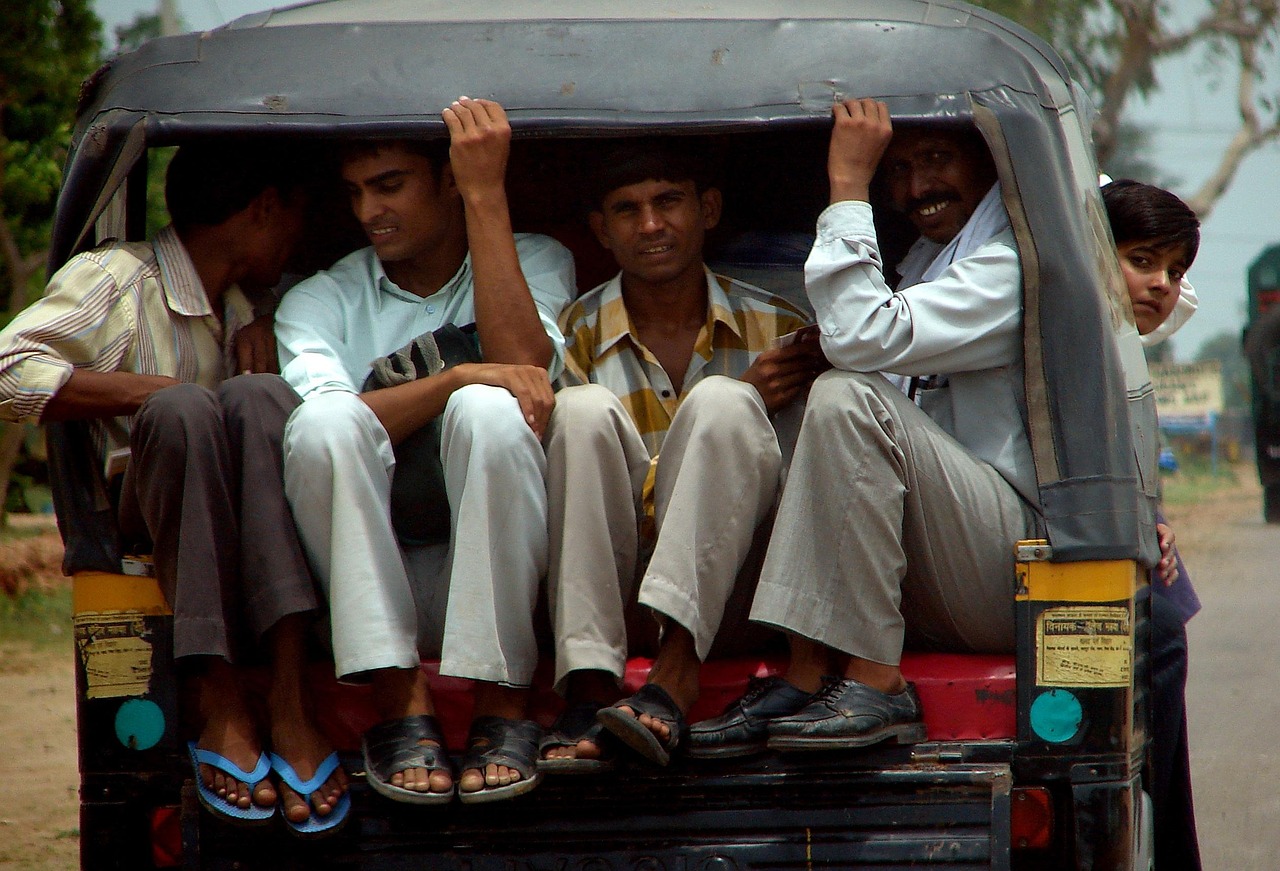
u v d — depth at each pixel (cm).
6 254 4159
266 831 959
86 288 1063
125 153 1023
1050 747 939
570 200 1452
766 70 1034
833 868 936
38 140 4166
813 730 918
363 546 964
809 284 1020
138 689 970
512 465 970
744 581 1046
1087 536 945
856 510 955
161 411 944
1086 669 940
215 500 950
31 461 4831
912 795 935
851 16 1134
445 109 1038
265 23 1188
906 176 1133
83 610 980
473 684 991
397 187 1153
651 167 1152
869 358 1002
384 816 956
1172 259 1275
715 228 1441
